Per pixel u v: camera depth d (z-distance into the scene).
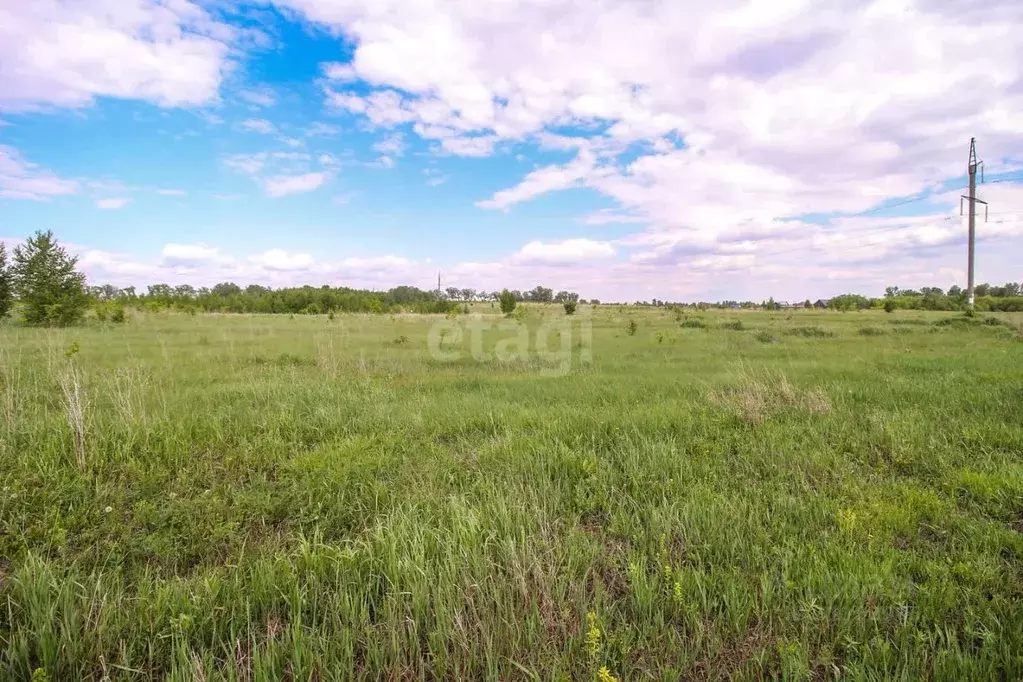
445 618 2.44
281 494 4.04
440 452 5.04
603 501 3.94
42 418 5.35
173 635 2.36
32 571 2.73
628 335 23.16
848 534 3.33
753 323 31.44
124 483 4.19
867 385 8.05
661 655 2.33
